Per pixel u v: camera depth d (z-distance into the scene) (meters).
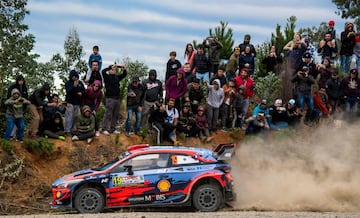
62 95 26.06
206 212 16.73
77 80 22.02
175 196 17.55
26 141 21.00
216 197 17.56
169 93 23.33
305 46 26.98
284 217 15.66
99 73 23.05
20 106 20.86
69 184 17.34
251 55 26.38
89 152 22.02
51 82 26.14
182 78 23.22
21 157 20.58
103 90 25.45
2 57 24.88
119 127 24.67
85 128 22.17
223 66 27.34
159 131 22.48
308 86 25.17
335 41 28.44
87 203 17.31
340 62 29.45
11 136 21.56
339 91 26.06
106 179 17.39
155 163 17.77
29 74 25.70
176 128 23.31
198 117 23.67
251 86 25.05
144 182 17.50
